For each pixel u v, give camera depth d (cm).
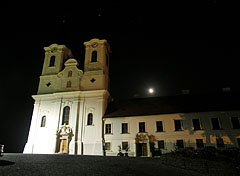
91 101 3706
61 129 3519
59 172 1059
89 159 1731
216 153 1430
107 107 3888
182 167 1491
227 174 1138
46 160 1520
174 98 3850
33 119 3753
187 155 1562
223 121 3058
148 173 1191
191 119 3177
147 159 2069
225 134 2970
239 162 1186
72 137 3431
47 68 4275
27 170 1059
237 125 3005
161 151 3059
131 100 4056
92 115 3591
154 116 3341
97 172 1112
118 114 3522
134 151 3152
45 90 4022
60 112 3681
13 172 988
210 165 1247
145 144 3186
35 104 3891
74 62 4141
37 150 3462
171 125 3212
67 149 3325
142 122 3350
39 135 3591
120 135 3325
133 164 1516
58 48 4431
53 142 3444
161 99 3897
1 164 1195
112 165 1395
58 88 3969
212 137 2989
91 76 3959
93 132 3434
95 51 4266
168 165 1659
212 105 3322
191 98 3728
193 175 1240
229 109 3094
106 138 3359
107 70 4316
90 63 4128
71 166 1272
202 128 3081
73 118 3584
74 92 3753
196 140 3027
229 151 1428
